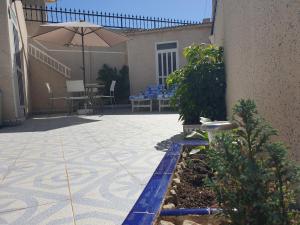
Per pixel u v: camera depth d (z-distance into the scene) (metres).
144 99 13.95
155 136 6.95
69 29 12.90
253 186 1.48
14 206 3.15
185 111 6.64
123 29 18.08
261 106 2.95
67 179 3.99
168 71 15.35
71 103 14.50
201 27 14.76
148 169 4.28
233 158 1.55
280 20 2.36
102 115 12.67
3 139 7.46
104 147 5.97
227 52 5.86
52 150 5.92
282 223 1.46
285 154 1.49
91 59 16.94
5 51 10.07
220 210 1.71
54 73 14.85
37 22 15.64
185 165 3.14
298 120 2.08
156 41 15.47
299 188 1.49
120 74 17.41
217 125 2.90
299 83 2.04
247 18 3.56
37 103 14.64
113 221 2.71
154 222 1.69
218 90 6.48
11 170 4.57
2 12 9.99
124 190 3.47
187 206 2.18
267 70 2.73
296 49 2.07
